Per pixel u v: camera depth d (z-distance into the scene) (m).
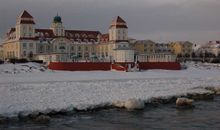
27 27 153.12
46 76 85.19
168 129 33.62
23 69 99.88
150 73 104.56
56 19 171.62
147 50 195.12
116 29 168.12
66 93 52.41
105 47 173.12
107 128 33.88
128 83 69.69
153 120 37.72
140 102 44.69
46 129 33.12
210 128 34.03
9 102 42.88
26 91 53.47
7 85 61.12
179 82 75.38
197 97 55.06
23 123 35.03
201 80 81.75
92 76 88.19
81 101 45.41
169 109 44.47
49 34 168.62
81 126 34.62
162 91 58.09
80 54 173.50
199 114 41.38
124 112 41.81
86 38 180.62
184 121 37.31
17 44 153.12
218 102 51.38
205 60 189.00
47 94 50.78
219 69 133.00
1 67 101.06
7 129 32.75
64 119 37.41
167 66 124.69
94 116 39.34
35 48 154.25
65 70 107.62
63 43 165.50
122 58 128.00
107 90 57.28
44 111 38.78
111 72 105.06
